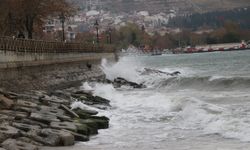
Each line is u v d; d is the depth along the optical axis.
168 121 27.50
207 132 23.08
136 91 49.72
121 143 21.92
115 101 38.34
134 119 28.98
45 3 66.75
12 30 66.88
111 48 95.88
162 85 56.94
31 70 45.12
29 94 36.50
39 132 21.69
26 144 19.31
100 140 22.88
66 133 21.77
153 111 31.47
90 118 27.94
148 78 65.75
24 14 64.56
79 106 33.50
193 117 26.98
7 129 21.11
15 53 41.41
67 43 59.75
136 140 22.55
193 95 39.66
